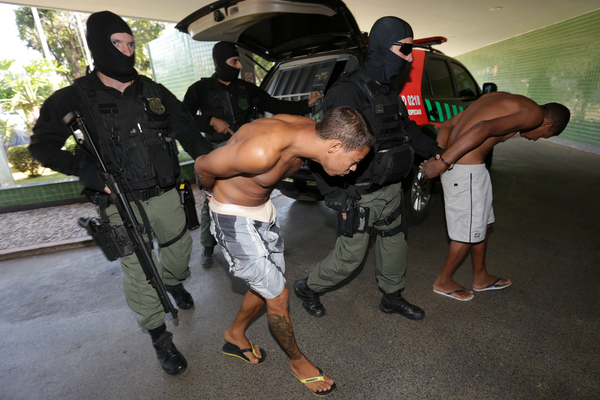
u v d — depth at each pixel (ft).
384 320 7.08
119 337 7.21
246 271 4.89
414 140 6.81
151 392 5.73
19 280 9.96
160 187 6.00
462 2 19.94
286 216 13.42
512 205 13.35
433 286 8.05
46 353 6.83
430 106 11.22
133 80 5.79
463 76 13.93
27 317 8.09
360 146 4.00
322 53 11.51
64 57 41.98
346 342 6.51
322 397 5.36
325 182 5.67
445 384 5.46
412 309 6.99
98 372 6.26
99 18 5.15
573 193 14.44
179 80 22.57
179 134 6.36
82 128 4.89
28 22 39.73
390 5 20.16
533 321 6.77
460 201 6.81
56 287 9.43
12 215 16.01
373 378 5.66
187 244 6.70
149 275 5.46
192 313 7.74
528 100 6.14
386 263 6.66
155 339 5.96
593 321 6.68
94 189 5.26
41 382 6.10
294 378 5.83
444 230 11.46
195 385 5.80
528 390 5.26
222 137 9.40
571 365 5.67
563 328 6.53
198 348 6.65
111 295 8.87
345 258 6.22
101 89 5.43
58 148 5.26
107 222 5.43
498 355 5.97
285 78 12.48
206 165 4.38
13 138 24.35
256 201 4.91
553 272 8.49
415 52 11.12
